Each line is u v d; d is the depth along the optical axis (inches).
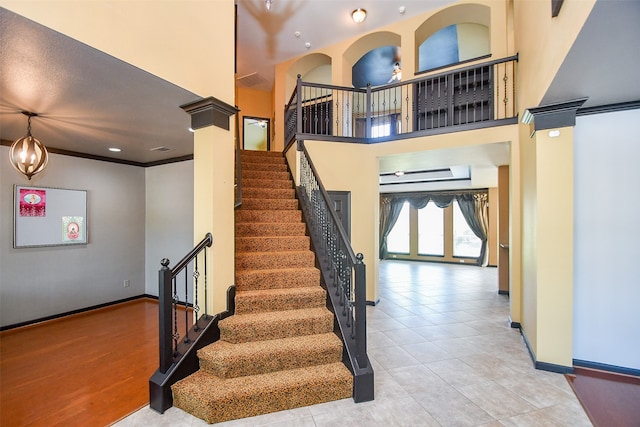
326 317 118.6
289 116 239.6
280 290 131.4
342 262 131.2
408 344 143.6
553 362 116.9
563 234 116.0
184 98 111.2
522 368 119.6
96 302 199.0
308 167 189.6
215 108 114.6
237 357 99.2
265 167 219.8
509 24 194.5
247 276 131.1
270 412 91.9
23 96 107.1
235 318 116.3
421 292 249.1
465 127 177.8
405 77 226.1
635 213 114.4
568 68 89.8
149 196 224.2
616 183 116.6
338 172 206.7
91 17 77.5
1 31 69.7
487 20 214.2
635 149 114.7
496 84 188.7
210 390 91.8
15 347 141.0
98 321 176.7
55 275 180.7
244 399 89.7
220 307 116.7
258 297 123.2
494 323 173.0
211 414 87.0
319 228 157.5
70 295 186.9
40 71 89.4
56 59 82.9
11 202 164.2
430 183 384.8
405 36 225.9
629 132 115.3
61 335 155.5
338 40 251.1
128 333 158.2
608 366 116.1
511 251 167.3
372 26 233.1
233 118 125.9
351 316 116.8
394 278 309.9
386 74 309.3
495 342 145.6
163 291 96.3
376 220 213.3
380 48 268.4
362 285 99.8
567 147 115.5
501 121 168.1
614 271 116.4
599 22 68.8
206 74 112.2
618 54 82.0
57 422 88.7
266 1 195.5
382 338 150.9
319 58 277.6
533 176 127.7
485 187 383.6
